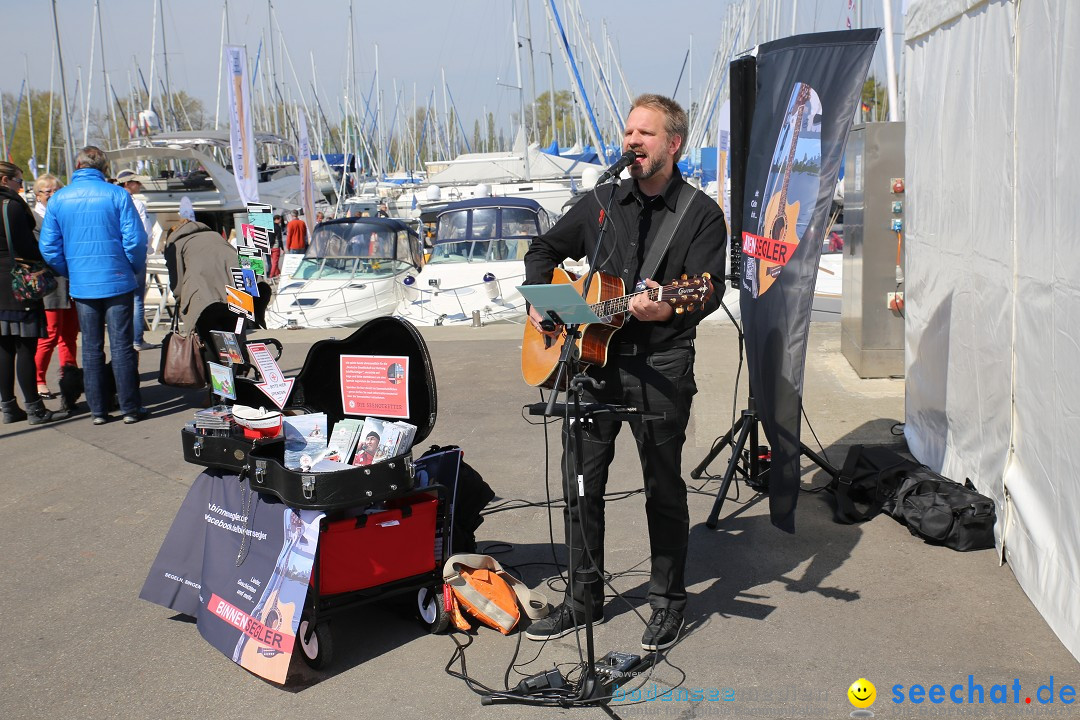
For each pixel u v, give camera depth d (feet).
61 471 19.95
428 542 11.84
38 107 154.92
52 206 22.59
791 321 13.10
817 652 11.14
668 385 11.14
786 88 13.65
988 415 14.12
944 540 13.91
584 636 11.82
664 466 11.33
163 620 12.79
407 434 11.40
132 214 22.98
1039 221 11.87
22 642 12.26
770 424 13.51
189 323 25.59
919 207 18.04
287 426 11.96
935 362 16.93
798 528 15.05
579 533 11.62
